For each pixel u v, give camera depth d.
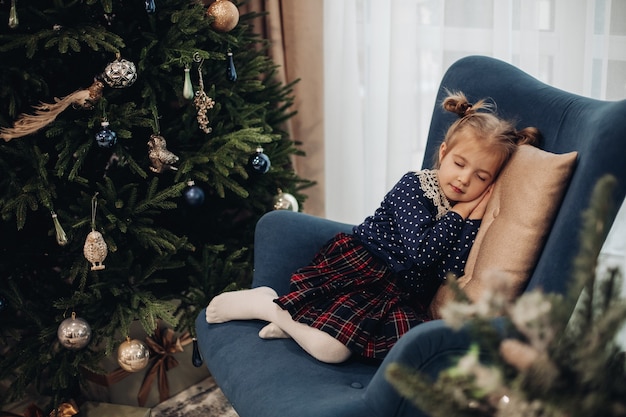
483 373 0.74
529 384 0.72
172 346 1.96
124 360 1.74
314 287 1.46
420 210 1.48
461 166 1.42
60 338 1.66
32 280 1.87
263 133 1.99
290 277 1.61
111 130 1.67
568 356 0.73
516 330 0.81
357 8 2.29
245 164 1.92
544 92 1.47
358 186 2.41
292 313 1.39
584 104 1.34
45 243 1.83
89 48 1.75
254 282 1.62
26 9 1.63
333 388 1.23
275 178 2.04
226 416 1.92
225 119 1.96
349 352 1.33
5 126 1.65
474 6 2.09
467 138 1.41
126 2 1.77
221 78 1.93
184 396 2.03
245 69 1.97
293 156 2.33
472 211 1.44
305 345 1.34
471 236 1.41
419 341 1.07
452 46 2.15
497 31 2.06
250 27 2.22
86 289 1.83
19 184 1.65
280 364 1.31
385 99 2.31
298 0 2.18
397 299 1.43
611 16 1.96
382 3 2.23
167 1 1.76
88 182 1.81
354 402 1.15
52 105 1.62
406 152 2.27
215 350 1.43
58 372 1.69
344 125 2.36
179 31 1.73
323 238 1.63
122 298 1.77
